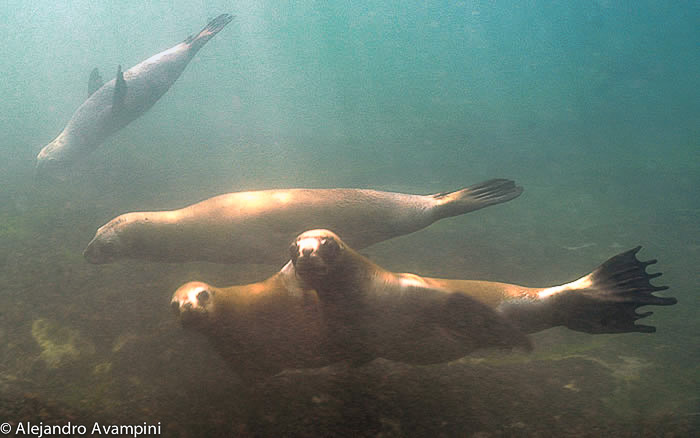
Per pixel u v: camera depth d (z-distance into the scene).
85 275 4.54
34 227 5.55
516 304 3.35
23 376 3.27
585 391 3.12
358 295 3.03
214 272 4.50
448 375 3.22
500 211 6.32
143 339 3.61
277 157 8.21
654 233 5.69
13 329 3.79
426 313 3.10
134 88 7.00
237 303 3.21
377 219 4.39
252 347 3.11
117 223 4.46
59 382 3.19
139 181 6.91
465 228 5.73
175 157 8.09
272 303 3.19
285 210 4.24
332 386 3.09
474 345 3.12
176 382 3.14
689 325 3.92
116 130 7.31
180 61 7.42
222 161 7.91
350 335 3.12
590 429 2.78
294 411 2.88
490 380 3.20
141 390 3.08
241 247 4.30
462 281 3.43
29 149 8.70
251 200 4.30
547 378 3.24
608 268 3.50
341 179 7.17
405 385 3.11
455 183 7.21
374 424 2.79
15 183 7.00
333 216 4.28
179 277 4.45
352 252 3.03
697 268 4.84
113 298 4.16
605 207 6.51
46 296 4.22
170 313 3.92
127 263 4.69
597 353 3.54
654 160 8.66
